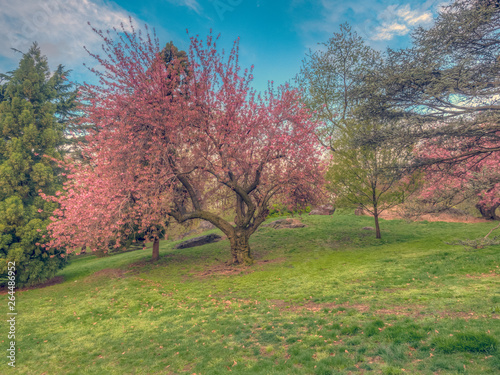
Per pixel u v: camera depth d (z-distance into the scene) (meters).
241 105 19.30
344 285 14.32
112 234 17.39
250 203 20.77
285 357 7.71
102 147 17.48
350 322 9.38
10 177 20.58
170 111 18.03
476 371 5.55
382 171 17.47
